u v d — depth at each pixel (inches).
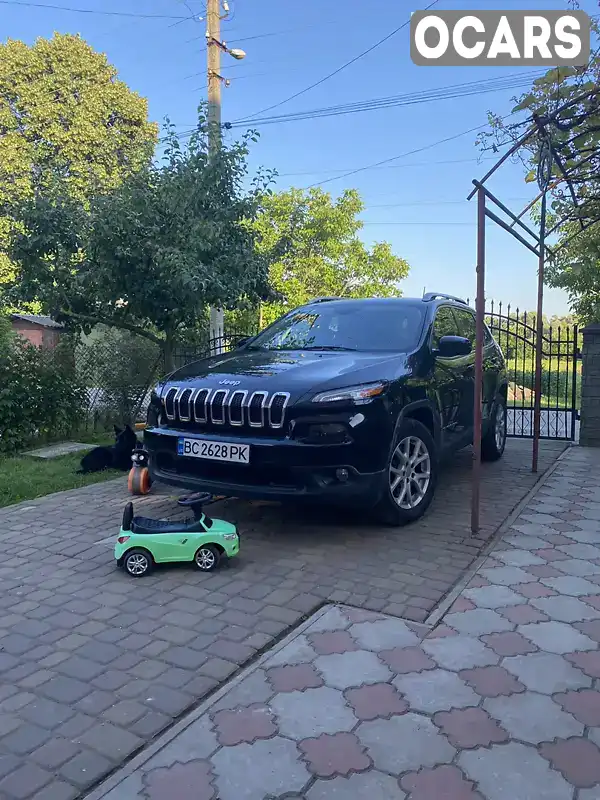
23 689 108.8
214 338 398.9
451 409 223.3
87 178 851.4
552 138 192.9
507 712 101.1
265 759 90.7
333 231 740.7
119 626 131.0
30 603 142.3
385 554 169.9
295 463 163.5
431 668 114.1
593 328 336.5
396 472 186.4
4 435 315.9
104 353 395.9
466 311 278.8
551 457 309.4
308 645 122.3
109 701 105.0
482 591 146.8
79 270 319.0
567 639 124.6
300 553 171.0
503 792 83.9
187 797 83.8
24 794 84.7
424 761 90.0
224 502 219.0
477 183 176.1
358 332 221.0
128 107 978.1
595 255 303.6
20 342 335.0
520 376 653.9
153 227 294.4
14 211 326.6
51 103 922.1
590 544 179.3
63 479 257.1
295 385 170.9
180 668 114.9
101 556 171.0
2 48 917.2
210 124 327.6
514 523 199.3
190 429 183.3
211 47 472.1
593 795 83.2
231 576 155.9
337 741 94.4
